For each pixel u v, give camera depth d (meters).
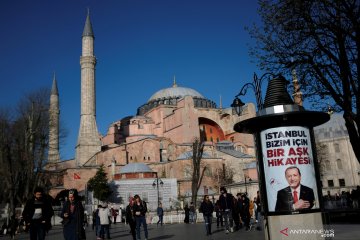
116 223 49.09
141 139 85.25
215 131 104.44
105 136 103.12
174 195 69.50
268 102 10.34
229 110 102.44
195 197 58.12
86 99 86.50
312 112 9.67
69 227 12.30
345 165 82.94
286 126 9.84
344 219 21.73
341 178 83.00
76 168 76.25
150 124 101.75
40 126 51.25
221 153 85.19
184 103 95.56
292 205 9.55
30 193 46.59
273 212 9.73
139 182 68.12
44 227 12.28
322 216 9.70
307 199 9.59
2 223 43.19
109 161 80.81
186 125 94.06
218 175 75.75
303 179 9.65
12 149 47.97
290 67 19.27
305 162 9.73
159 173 81.06
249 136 98.62
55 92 97.12
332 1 17.50
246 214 21.53
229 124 102.88
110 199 65.44
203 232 21.78
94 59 88.94
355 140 19.16
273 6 19.12
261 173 10.08
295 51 19.20
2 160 46.00
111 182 66.81
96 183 63.56
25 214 12.25
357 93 18.28
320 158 72.88
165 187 69.44
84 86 87.12
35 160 49.97
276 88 10.36
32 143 49.28
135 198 17.52
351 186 81.00
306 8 18.02
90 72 87.62
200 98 110.44
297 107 9.91
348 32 17.52
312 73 19.45
